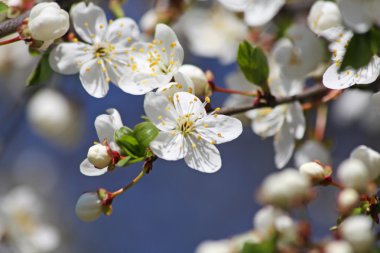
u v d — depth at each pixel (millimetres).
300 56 448
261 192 455
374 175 425
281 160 444
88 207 411
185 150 407
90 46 427
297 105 441
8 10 422
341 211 422
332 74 417
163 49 416
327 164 465
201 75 419
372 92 436
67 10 436
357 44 415
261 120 448
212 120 409
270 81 449
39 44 417
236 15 515
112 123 409
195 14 543
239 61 435
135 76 416
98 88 425
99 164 404
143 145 404
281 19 505
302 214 438
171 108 408
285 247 441
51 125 555
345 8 417
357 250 422
